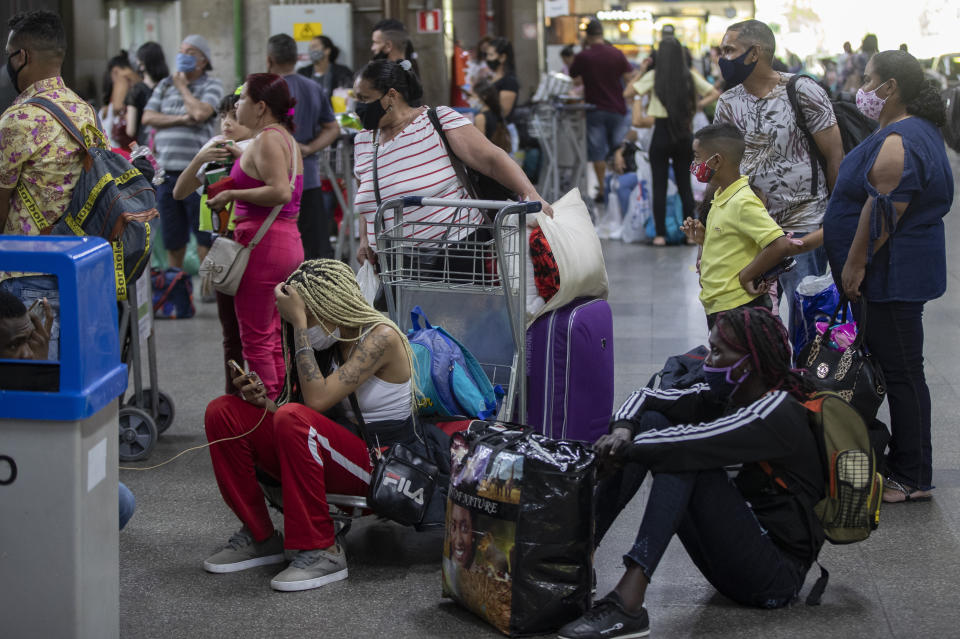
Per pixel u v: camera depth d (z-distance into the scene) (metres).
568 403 4.56
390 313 4.45
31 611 2.69
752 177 5.10
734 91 5.12
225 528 4.25
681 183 10.91
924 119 4.27
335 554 3.72
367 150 4.90
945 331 7.36
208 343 7.51
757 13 28.89
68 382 2.62
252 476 3.82
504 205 4.07
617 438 3.36
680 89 10.63
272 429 3.76
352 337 3.71
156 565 3.88
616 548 4.01
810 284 4.82
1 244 2.73
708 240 4.52
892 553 3.88
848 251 4.36
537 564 3.20
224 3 12.81
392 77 4.70
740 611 3.44
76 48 10.84
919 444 4.36
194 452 5.21
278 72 7.54
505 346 4.34
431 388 3.89
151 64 9.34
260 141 5.08
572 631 3.17
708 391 3.56
